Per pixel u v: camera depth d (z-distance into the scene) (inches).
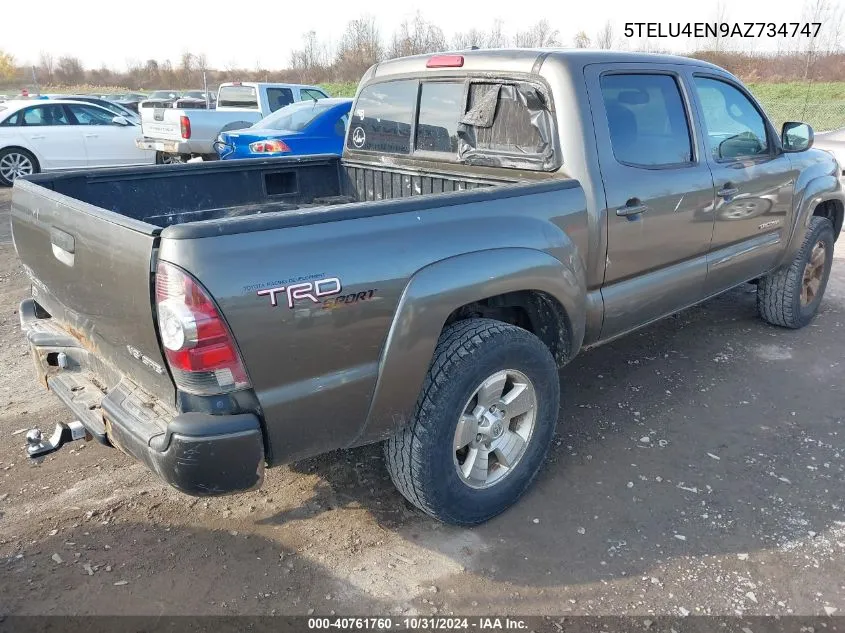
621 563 109.1
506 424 117.6
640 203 134.2
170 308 81.6
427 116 155.2
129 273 86.9
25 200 116.8
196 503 124.5
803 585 104.2
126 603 100.8
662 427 150.7
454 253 103.3
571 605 100.8
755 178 165.3
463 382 105.9
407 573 107.4
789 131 182.1
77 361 117.0
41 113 474.9
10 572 106.5
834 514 120.8
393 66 162.1
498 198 111.9
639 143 137.3
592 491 128.0
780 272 195.9
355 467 135.6
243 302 83.9
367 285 94.0
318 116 345.4
